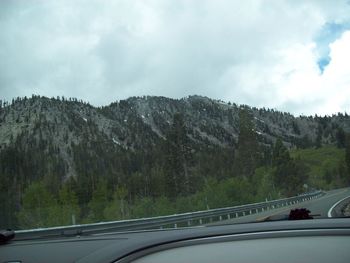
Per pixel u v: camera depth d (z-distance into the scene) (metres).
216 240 2.56
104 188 91.62
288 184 106.50
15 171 194.88
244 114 107.56
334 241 2.35
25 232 12.56
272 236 2.48
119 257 2.57
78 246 2.76
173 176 86.38
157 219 22.75
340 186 151.62
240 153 105.88
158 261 2.55
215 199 46.41
